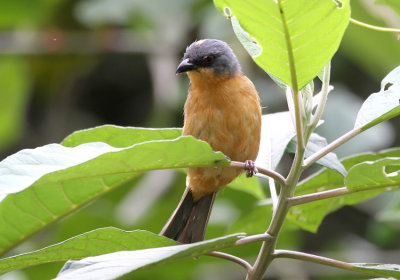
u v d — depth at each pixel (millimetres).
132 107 19156
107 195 14812
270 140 8625
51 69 18109
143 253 5641
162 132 7742
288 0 5547
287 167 16078
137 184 14719
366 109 7125
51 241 13602
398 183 6684
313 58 6000
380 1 7668
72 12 17375
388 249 15102
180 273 13375
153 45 17078
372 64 14828
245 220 10328
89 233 6414
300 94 7109
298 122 6453
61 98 18844
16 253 13297
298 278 14188
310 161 6680
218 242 5660
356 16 13258
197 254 5898
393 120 16875
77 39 17484
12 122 17922
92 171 5684
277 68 6188
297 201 6574
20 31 17484
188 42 16812
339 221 16938
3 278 12281
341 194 6691
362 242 15867
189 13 16641
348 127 14797
